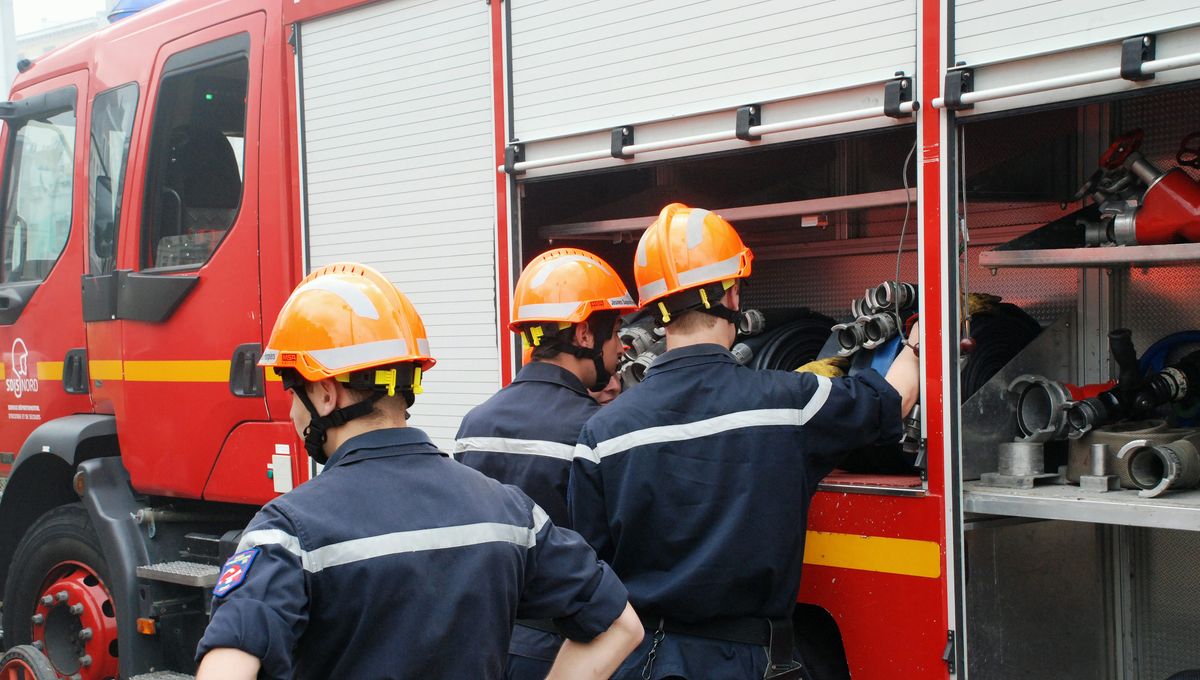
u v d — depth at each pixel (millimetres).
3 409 4688
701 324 2314
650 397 2242
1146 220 2270
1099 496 2191
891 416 2189
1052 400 2369
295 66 3553
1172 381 2447
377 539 1542
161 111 4031
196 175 3912
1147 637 2797
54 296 4418
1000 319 2641
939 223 2178
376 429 1679
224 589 1461
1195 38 1856
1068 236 2475
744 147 2469
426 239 3193
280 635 1426
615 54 2697
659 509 2182
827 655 2543
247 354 3654
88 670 3998
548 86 2852
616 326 2697
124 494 4086
